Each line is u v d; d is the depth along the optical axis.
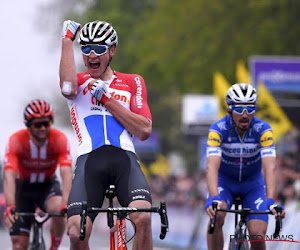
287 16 69.31
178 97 117.00
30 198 23.92
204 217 37.47
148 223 15.73
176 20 81.19
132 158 16.25
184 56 79.75
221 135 20.56
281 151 43.78
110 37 16.27
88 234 15.61
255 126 20.55
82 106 16.52
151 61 83.44
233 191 21.33
